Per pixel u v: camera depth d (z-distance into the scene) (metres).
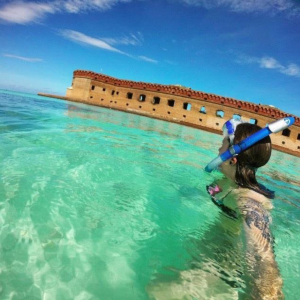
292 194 3.20
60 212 1.57
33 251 1.17
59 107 13.24
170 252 1.28
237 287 1.00
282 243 1.56
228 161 1.80
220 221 1.55
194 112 27.19
